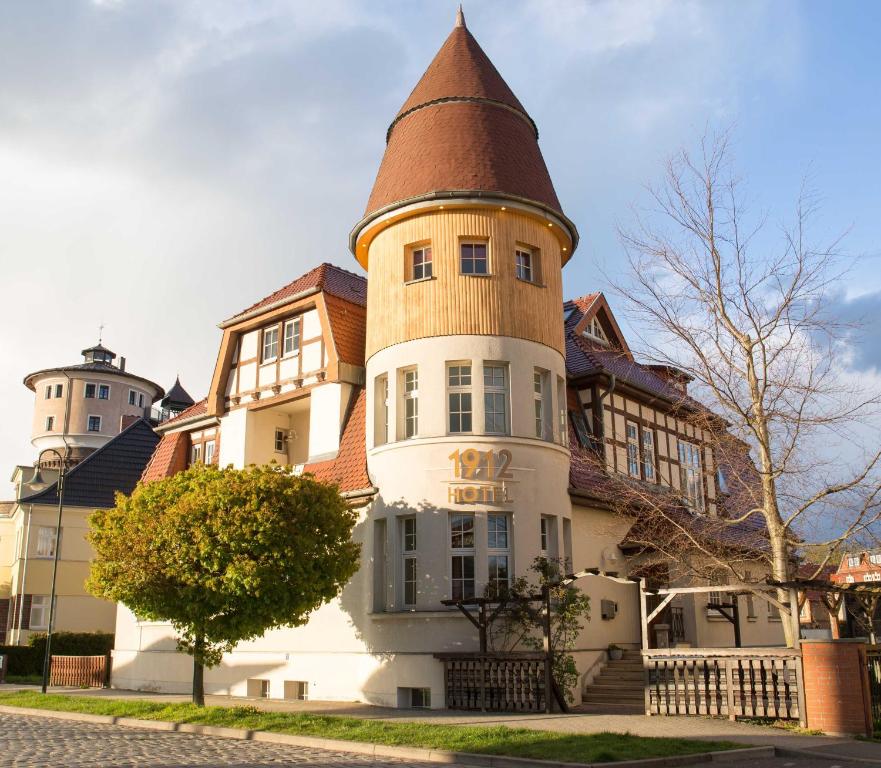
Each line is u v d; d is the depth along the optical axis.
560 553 20.83
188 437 29.52
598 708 18.92
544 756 11.67
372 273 22.89
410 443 20.69
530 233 22.17
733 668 16.05
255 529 17.59
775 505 18.47
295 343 25.67
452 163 21.95
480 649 18.67
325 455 23.55
